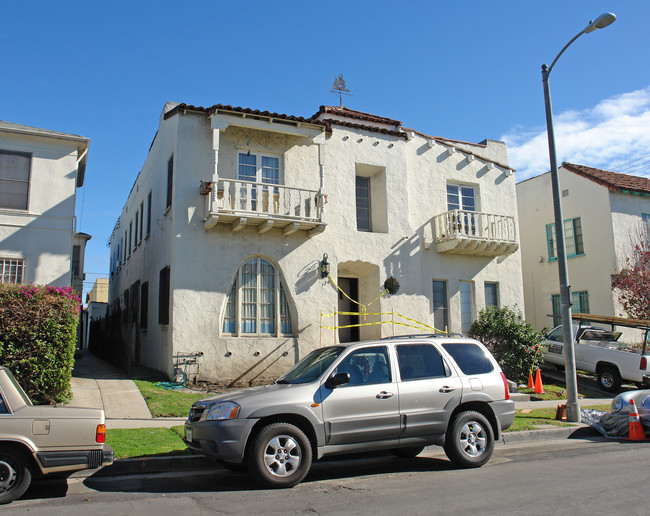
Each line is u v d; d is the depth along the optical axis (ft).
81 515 18.42
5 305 34.53
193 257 47.03
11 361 33.83
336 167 54.60
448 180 62.69
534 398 47.98
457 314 59.98
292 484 22.12
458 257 61.16
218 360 46.42
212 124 47.65
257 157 51.31
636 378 49.78
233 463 24.08
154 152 59.82
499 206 65.05
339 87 64.85
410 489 21.71
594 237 72.13
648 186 76.79
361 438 23.59
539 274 79.61
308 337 50.21
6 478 19.69
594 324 68.44
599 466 25.40
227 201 47.39
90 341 95.04
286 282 50.24
